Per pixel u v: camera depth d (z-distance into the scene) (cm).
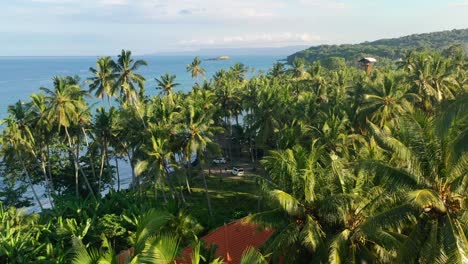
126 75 6044
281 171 2223
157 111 5559
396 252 1844
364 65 13512
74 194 6303
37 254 3612
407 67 9356
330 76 11656
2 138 5297
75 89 5544
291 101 7500
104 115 5775
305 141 4872
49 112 5344
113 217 4062
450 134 1630
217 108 7306
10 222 4175
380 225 1653
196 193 6059
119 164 9500
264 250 2202
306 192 2059
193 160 8850
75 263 1404
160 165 4591
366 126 5297
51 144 6291
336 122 4703
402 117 1862
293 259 2097
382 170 1714
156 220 1555
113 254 1488
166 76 8494
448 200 1647
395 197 1714
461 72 8819
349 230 2008
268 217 2117
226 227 3297
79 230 3884
